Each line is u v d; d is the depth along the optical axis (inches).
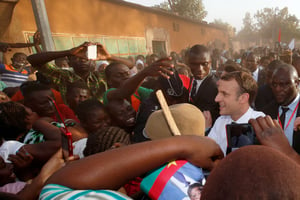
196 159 28.8
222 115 62.7
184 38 735.7
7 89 125.0
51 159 40.7
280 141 31.3
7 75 163.3
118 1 421.1
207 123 78.3
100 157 25.6
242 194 13.4
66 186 24.0
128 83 72.2
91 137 41.7
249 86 56.1
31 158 49.8
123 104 75.1
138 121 72.2
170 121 31.8
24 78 171.3
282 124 74.2
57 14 299.1
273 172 13.5
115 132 41.8
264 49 533.3
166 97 87.8
